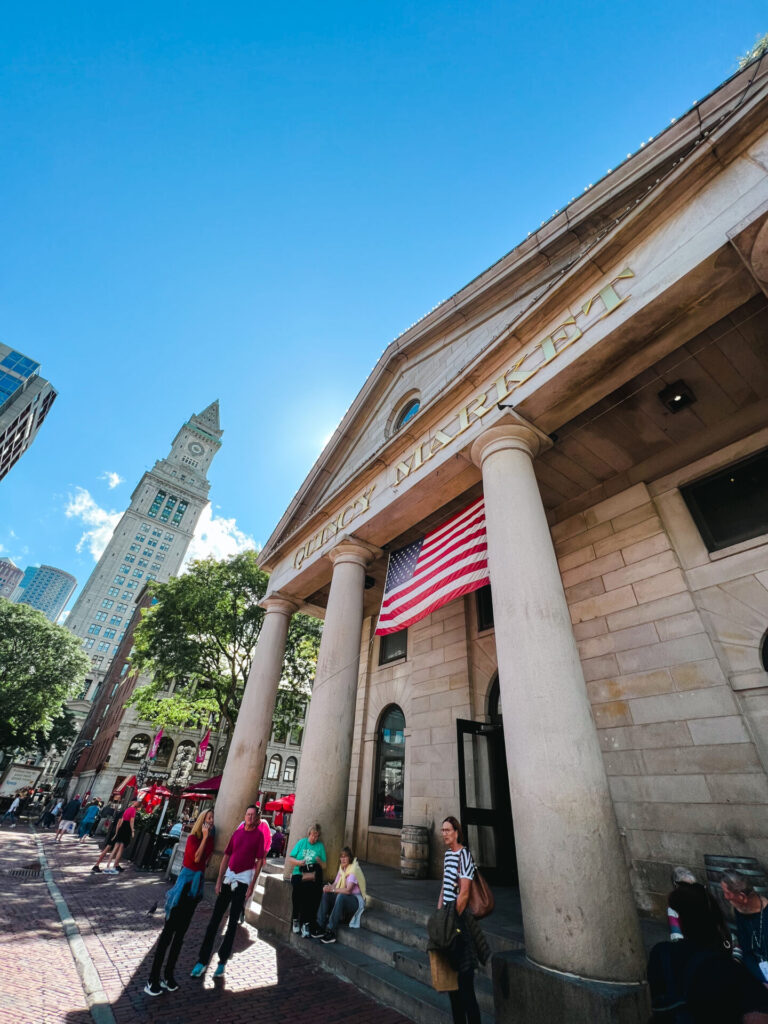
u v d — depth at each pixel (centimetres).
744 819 583
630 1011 326
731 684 644
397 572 944
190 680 2205
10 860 1262
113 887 979
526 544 576
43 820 2845
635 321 568
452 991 361
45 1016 374
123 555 11112
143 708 2031
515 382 701
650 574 781
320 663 889
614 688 761
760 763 592
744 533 709
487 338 978
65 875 1087
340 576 977
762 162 507
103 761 4209
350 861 661
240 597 2097
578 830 406
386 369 1296
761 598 655
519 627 522
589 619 834
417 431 895
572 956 364
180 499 12588
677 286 533
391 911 644
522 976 378
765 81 529
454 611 1160
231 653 2156
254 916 745
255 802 1017
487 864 853
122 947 572
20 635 4200
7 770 5494
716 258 509
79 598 10394
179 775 2145
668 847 634
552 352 660
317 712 833
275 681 1153
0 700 3916
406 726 1163
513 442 679
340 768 786
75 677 4416
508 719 491
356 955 557
